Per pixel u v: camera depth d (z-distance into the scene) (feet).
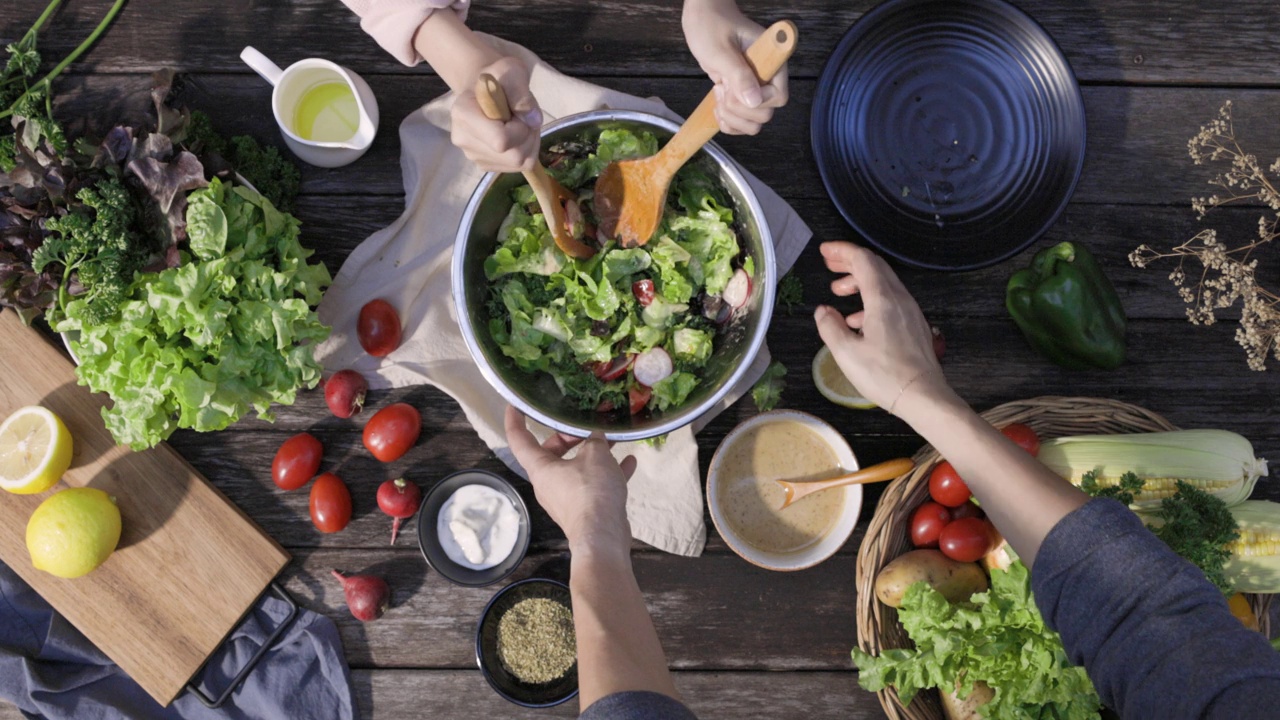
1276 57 5.54
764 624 5.53
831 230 5.50
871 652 4.97
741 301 4.89
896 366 3.67
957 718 4.96
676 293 4.79
